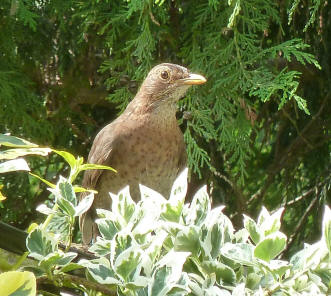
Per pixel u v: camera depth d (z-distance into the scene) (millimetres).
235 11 7480
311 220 10648
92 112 10820
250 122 9008
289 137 10578
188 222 4844
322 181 10156
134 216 4770
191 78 8648
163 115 8984
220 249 4742
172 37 9508
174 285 4371
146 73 8984
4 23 9195
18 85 9148
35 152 4707
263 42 9734
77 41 9828
